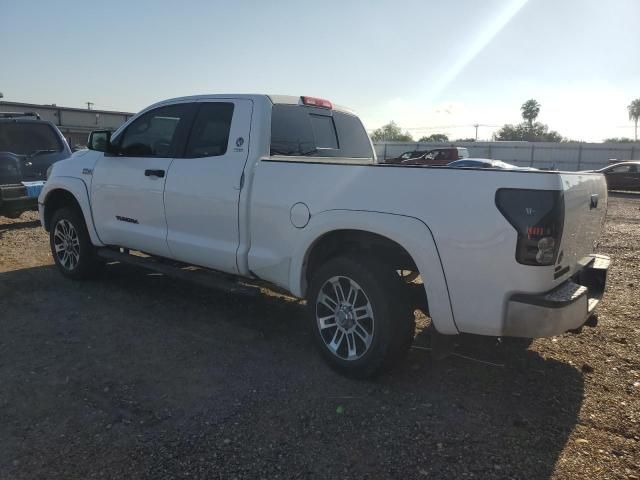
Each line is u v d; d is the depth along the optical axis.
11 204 8.88
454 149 31.12
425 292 3.70
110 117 34.53
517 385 3.86
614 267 7.90
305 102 5.03
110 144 5.59
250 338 4.69
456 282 3.36
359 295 3.84
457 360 4.27
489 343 4.59
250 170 4.42
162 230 5.18
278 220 4.22
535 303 3.15
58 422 3.28
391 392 3.72
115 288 6.07
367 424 3.31
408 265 3.94
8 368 4.00
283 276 4.27
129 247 5.62
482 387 3.82
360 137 5.79
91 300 5.64
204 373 3.98
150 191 5.20
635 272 7.53
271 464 2.90
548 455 3.01
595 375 4.04
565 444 3.12
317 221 3.94
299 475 2.81
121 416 3.36
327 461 2.94
